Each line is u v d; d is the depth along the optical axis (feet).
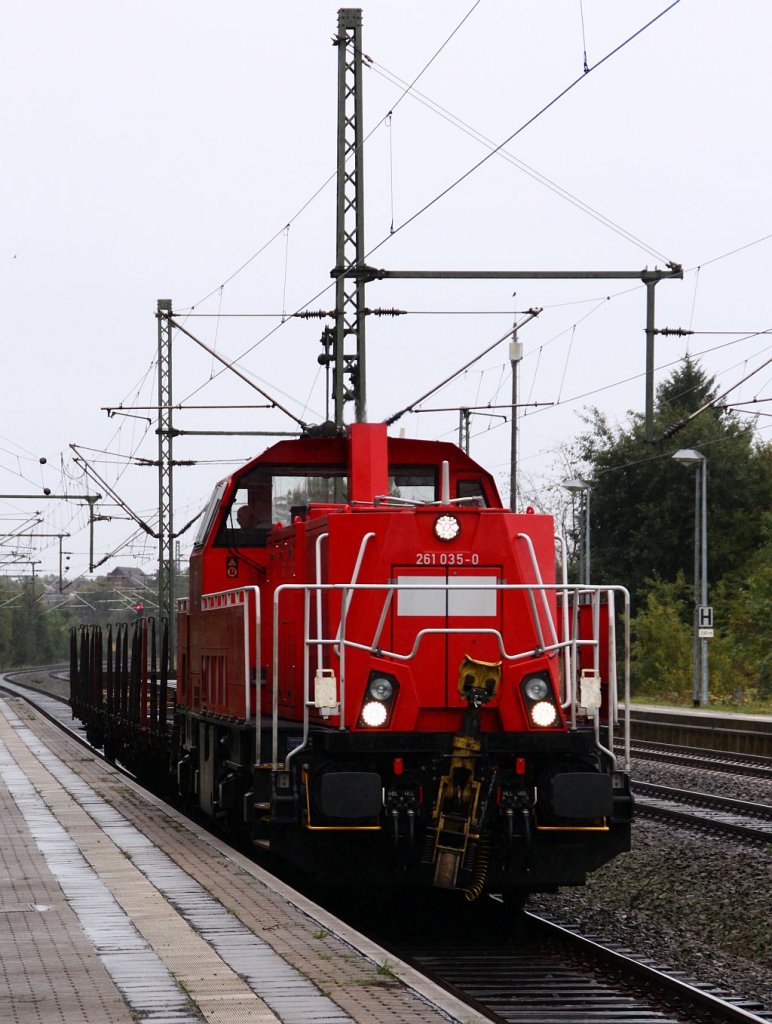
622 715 271.69
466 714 80.07
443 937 82.23
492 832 81.66
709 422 453.58
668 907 96.17
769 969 80.18
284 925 67.36
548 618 85.10
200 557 115.24
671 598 399.85
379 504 91.61
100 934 65.05
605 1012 64.18
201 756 115.44
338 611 84.74
